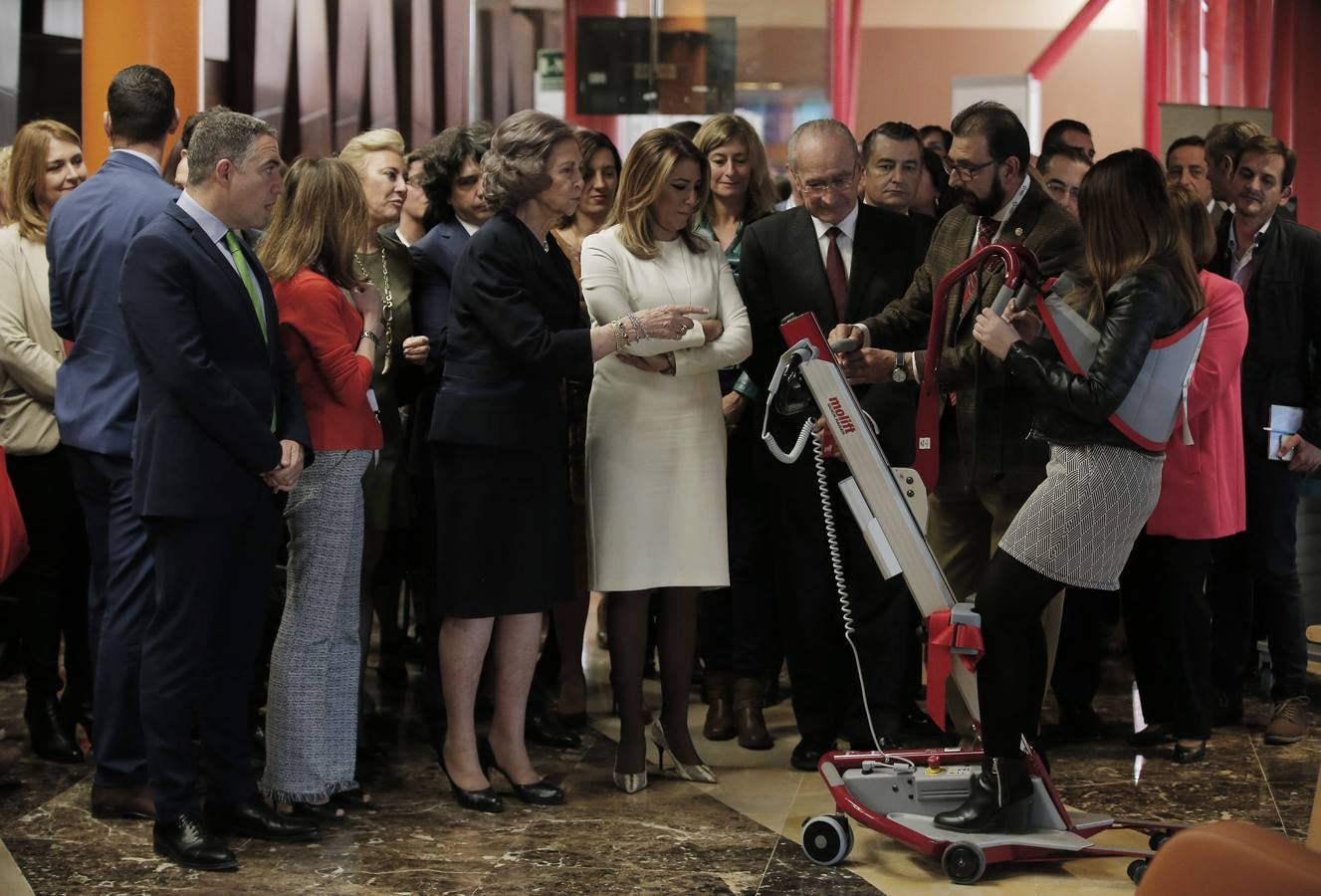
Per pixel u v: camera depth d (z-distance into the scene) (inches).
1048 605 138.1
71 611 165.0
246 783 133.9
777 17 326.0
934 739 170.7
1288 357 172.2
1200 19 293.6
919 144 168.1
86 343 138.0
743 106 329.4
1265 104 274.8
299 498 137.3
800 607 156.3
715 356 146.0
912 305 154.6
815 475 154.7
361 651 158.9
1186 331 124.3
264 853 129.9
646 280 148.4
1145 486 123.3
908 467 147.5
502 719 145.9
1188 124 238.8
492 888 121.3
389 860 128.1
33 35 241.1
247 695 133.1
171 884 121.8
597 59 324.5
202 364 121.0
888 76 336.2
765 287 159.3
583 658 213.9
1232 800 146.0
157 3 202.4
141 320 120.9
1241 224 177.0
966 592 161.2
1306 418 169.2
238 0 274.2
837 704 158.2
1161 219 125.0
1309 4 271.6
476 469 139.4
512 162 139.6
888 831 125.7
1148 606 166.1
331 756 140.0
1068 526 122.1
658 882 122.9
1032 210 145.5
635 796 147.9
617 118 328.2
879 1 332.8
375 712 180.7
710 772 155.2
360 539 141.6
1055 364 123.2
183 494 122.3
